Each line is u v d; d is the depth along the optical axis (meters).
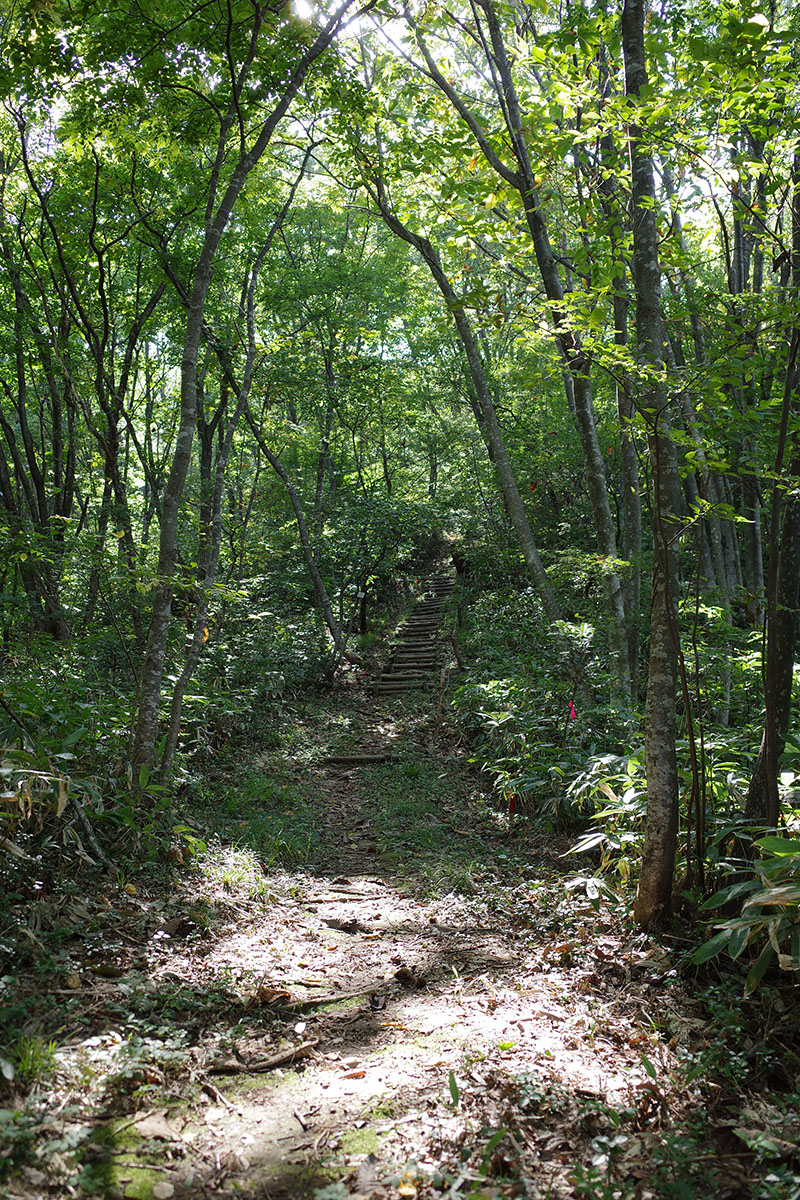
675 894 3.71
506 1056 2.73
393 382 17.45
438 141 8.73
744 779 4.18
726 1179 2.15
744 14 3.84
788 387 3.32
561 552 11.38
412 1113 2.43
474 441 17.53
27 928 3.20
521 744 6.89
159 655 5.06
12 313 9.89
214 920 3.94
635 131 4.13
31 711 4.64
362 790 7.60
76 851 3.99
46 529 8.73
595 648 8.65
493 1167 2.15
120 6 5.76
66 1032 2.64
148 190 9.77
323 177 14.41
